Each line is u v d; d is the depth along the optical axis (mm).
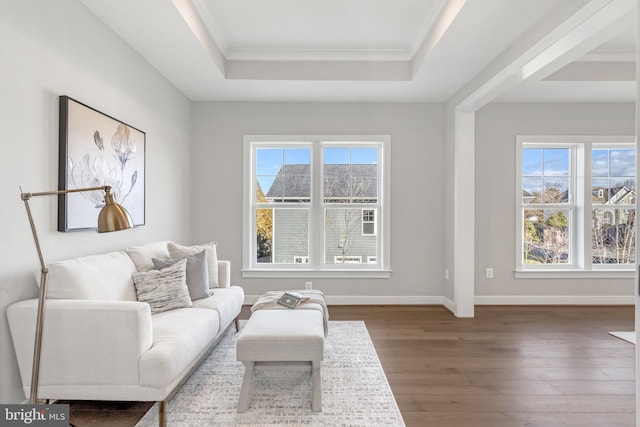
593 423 2068
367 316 4137
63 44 2309
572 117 4656
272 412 2139
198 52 3246
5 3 1876
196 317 2494
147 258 2891
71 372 1887
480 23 2707
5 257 1901
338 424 2023
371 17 3186
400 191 4676
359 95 4395
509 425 2041
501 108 4652
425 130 4676
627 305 4625
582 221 4688
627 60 3822
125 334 1875
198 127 4637
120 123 2920
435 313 4266
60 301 1938
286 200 4750
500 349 3156
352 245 4750
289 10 3076
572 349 3164
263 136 4648
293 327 2283
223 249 4668
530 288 4664
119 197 2916
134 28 2832
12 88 1930
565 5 2361
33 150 2078
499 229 4660
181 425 2000
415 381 2559
